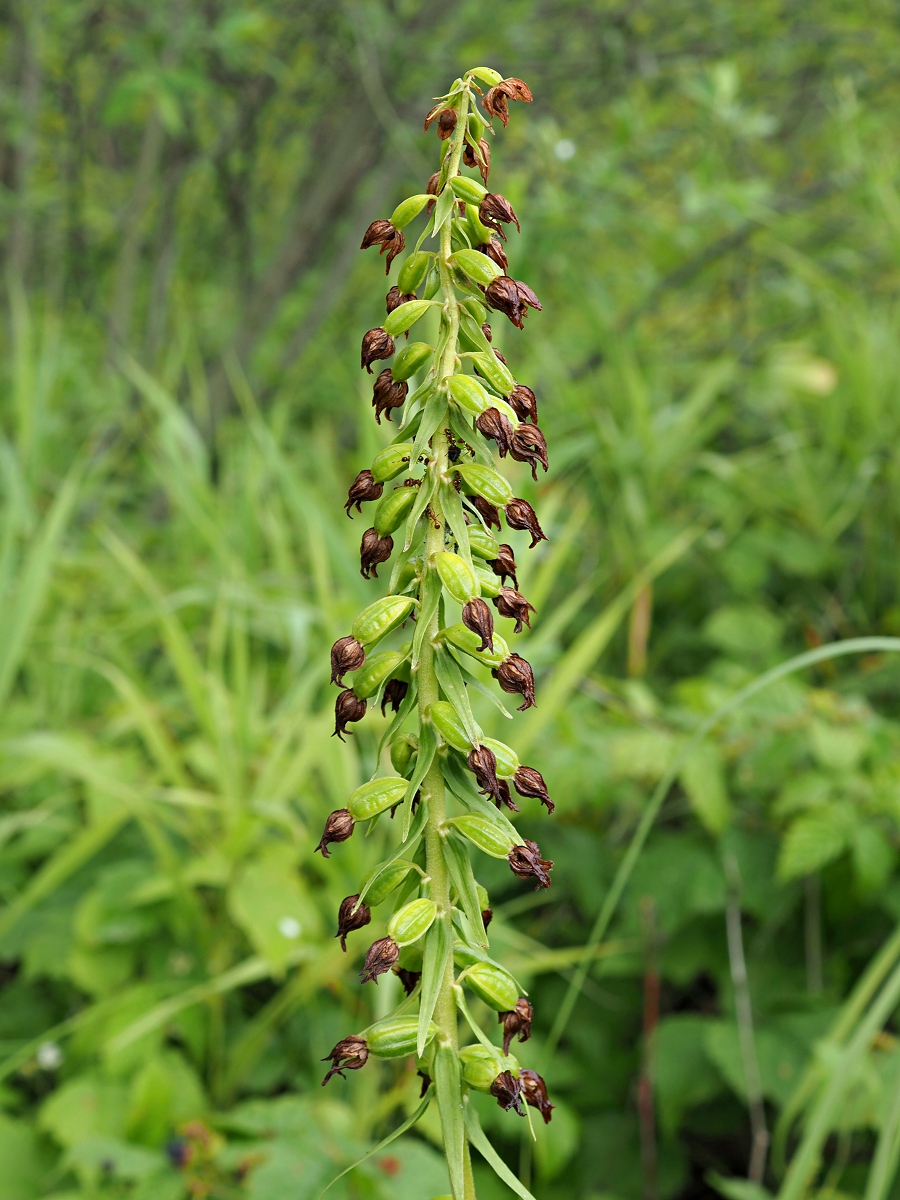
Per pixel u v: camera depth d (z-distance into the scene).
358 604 2.96
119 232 7.14
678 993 3.06
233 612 3.20
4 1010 2.90
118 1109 2.39
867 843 2.54
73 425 6.27
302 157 7.79
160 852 2.63
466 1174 0.77
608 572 3.98
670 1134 2.56
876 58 5.84
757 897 2.74
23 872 3.13
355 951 2.43
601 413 4.08
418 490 0.80
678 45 6.14
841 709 2.85
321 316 6.29
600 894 2.85
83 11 6.06
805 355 4.62
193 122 6.38
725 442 4.92
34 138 6.46
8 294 6.45
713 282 5.91
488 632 0.76
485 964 0.78
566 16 6.36
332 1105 2.27
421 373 2.33
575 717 3.06
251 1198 1.96
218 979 2.61
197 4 5.98
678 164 6.14
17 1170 2.39
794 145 6.44
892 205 4.68
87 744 3.19
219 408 5.96
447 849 0.80
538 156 4.76
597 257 6.08
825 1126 1.68
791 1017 2.64
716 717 1.71
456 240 0.81
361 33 5.62
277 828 3.02
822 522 3.96
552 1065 2.73
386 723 2.58
